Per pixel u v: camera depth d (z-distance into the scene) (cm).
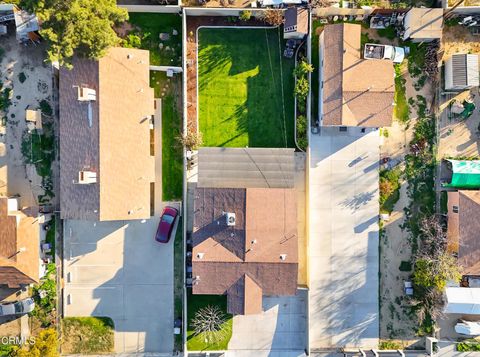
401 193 3656
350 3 3544
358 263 3656
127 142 3303
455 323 3656
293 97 3609
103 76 3162
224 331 3628
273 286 3359
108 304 3653
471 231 3397
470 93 3622
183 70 3484
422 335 3662
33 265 3381
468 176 3525
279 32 3581
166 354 3641
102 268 3647
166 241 3584
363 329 3659
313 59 3575
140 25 3559
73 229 3628
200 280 3353
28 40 3525
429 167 3641
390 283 3662
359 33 3322
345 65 3281
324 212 3644
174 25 3569
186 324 3559
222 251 3338
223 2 3525
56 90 3581
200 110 3606
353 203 3644
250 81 3606
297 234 3384
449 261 3372
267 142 3616
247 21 3575
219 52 3591
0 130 3584
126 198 3316
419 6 3575
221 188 3331
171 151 3616
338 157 3641
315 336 3653
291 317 3662
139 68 3325
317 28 3575
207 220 3353
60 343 3616
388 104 3325
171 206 3622
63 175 3294
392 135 3641
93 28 2975
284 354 3653
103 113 3178
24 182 3594
